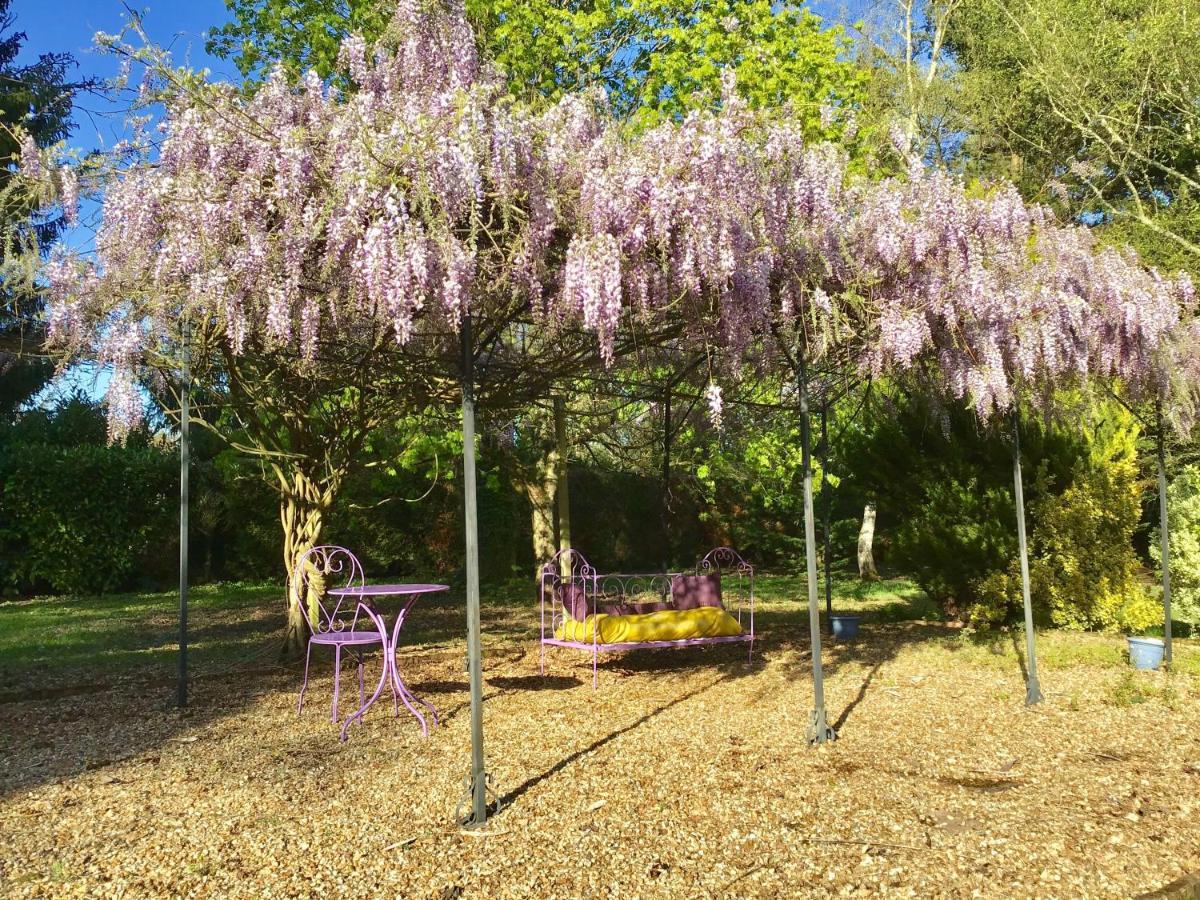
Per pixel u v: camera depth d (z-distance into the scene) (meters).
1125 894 2.62
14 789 3.71
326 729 4.64
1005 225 4.78
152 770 3.95
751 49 8.79
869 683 5.62
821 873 2.76
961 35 15.91
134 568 13.38
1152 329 5.26
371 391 6.46
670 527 14.86
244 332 3.91
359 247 3.43
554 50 8.92
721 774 3.72
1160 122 13.59
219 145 3.83
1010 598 7.45
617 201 3.67
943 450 7.89
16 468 12.41
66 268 4.17
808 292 4.38
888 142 7.24
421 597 11.81
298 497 6.91
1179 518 7.81
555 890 2.66
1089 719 4.66
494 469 11.03
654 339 4.73
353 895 2.65
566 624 6.14
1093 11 13.84
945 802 3.38
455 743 4.29
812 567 4.30
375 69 4.39
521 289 3.82
